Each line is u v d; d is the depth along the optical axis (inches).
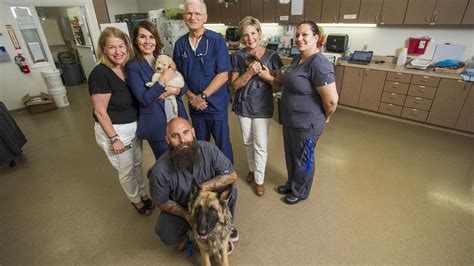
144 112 69.6
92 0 205.2
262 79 76.7
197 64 76.9
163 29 224.2
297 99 70.8
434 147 121.0
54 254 72.4
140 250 72.7
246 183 99.0
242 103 81.0
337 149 121.0
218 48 75.8
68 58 259.8
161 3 278.7
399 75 140.3
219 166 60.4
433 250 69.5
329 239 74.0
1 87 178.1
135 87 65.4
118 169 73.2
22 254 72.6
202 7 70.8
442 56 141.3
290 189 91.5
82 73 264.4
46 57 192.1
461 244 71.0
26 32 179.9
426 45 143.4
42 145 134.6
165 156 58.6
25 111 186.7
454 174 101.0
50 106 185.3
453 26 134.3
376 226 77.8
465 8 120.5
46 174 109.4
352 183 97.0
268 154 119.4
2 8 168.1
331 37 169.3
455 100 127.6
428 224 77.9
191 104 81.6
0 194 97.8
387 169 105.1
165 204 59.2
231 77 82.9
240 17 209.3
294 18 179.3
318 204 87.2
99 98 62.6
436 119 136.3
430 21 131.2
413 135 133.0
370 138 131.0
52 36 259.6
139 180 82.4
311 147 75.2
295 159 80.4
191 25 71.9
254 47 75.5
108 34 61.1
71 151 127.8
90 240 76.3
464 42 134.4
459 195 89.7
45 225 82.4
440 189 92.7
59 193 97.3
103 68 62.9
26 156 124.0
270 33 208.7
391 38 155.3
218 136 88.7
